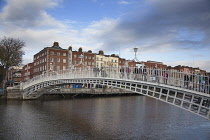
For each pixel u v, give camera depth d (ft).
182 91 45.88
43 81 114.83
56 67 196.85
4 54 139.23
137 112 87.97
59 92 149.28
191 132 55.16
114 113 85.05
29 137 50.96
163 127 60.64
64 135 52.54
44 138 50.11
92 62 219.20
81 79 85.97
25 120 69.51
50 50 195.42
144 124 64.49
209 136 51.31
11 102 115.24
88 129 58.29
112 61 234.38
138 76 57.88
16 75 289.33
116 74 66.39
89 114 82.28
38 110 90.27
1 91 126.72
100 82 75.31
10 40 142.51
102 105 112.16
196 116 78.79
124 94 196.13
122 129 58.29
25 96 128.06
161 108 101.30
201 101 42.47
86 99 147.54
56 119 71.82
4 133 54.13
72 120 70.38
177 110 94.58
